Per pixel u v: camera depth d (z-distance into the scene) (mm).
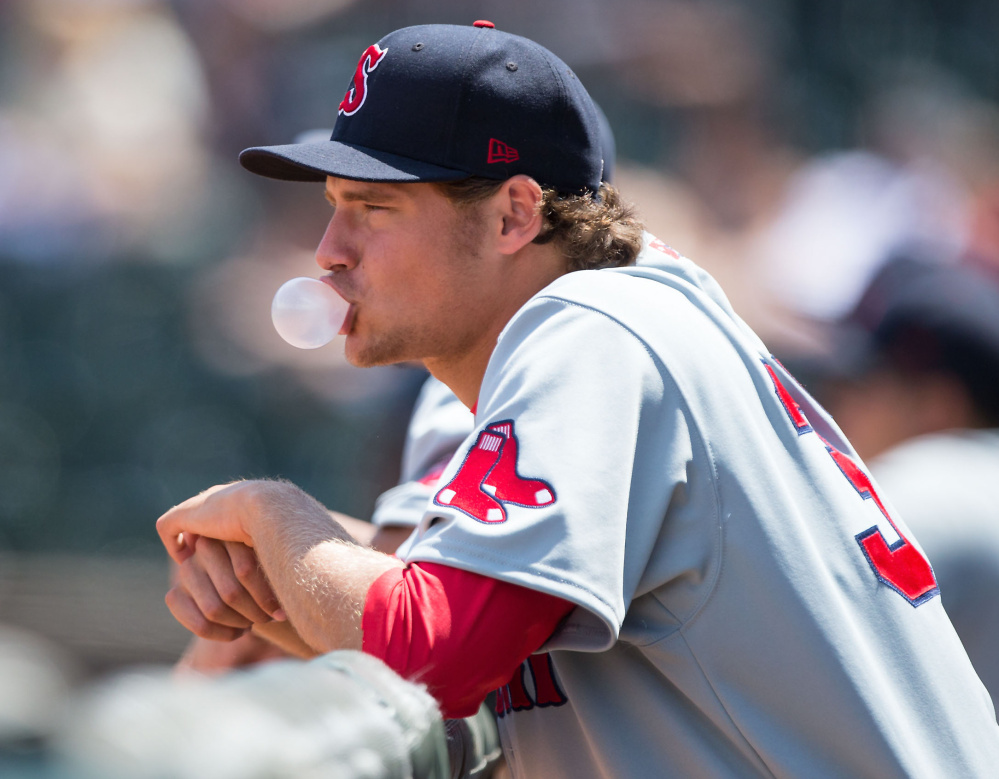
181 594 6250
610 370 5285
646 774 5438
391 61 6230
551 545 4902
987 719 5789
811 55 28422
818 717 5297
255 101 25969
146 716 2684
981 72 29641
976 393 9969
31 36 25859
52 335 22719
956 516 9211
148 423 22375
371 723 3299
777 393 5852
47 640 11422
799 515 5469
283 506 5645
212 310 22969
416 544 5188
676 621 5379
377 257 6250
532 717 5836
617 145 25516
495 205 6223
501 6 26328
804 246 23219
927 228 22984
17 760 2439
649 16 26406
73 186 23984
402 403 11617
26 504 21578
